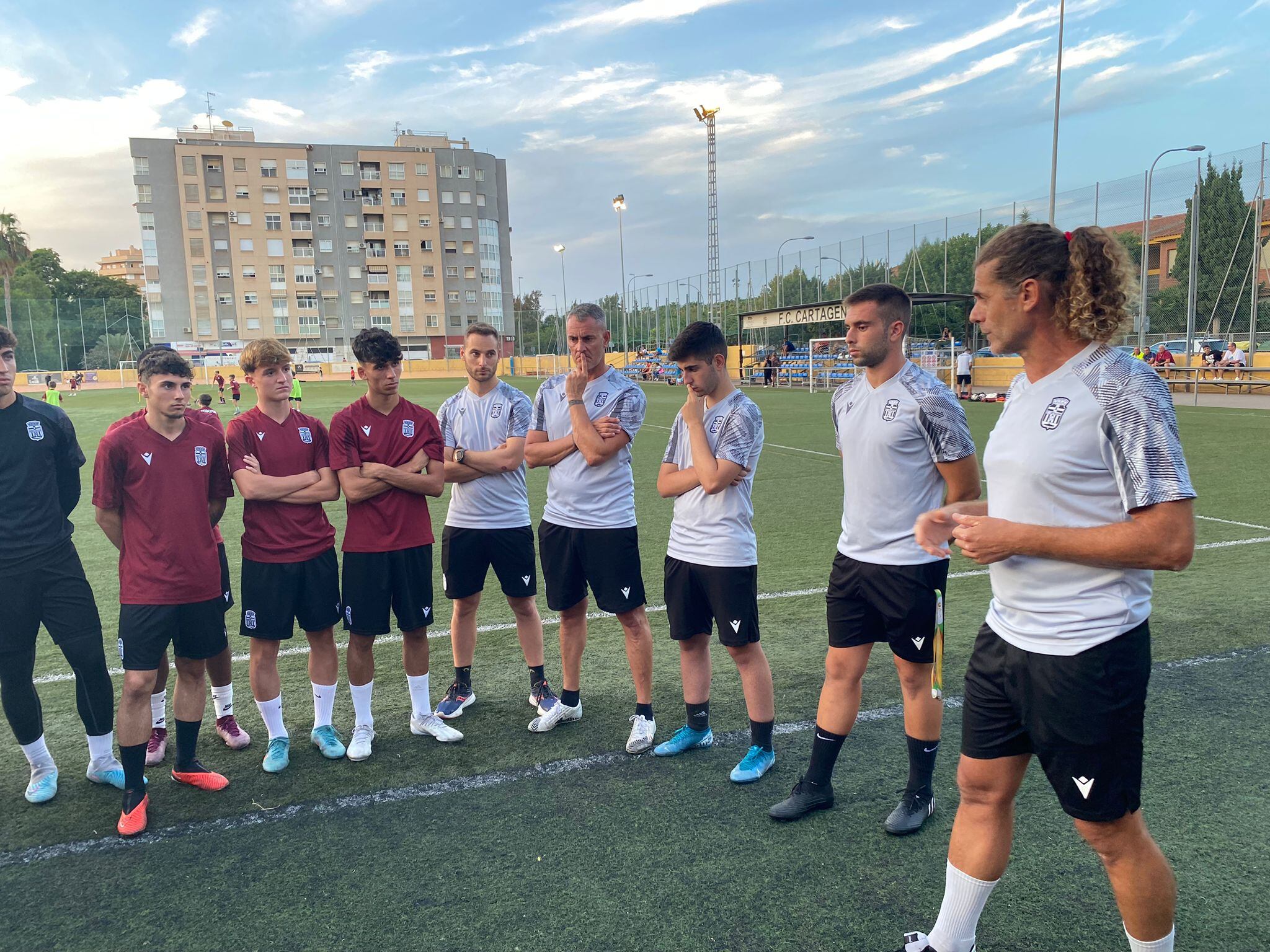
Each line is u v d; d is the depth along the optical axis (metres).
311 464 3.41
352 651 3.42
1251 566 5.74
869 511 2.68
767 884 2.42
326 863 2.61
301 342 73.50
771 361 32.88
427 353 77.88
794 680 4.08
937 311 29.27
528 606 3.83
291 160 71.25
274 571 3.27
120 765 3.29
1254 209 21.67
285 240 72.00
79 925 2.33
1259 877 2.38
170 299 70.12
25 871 2.62
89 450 15.38
